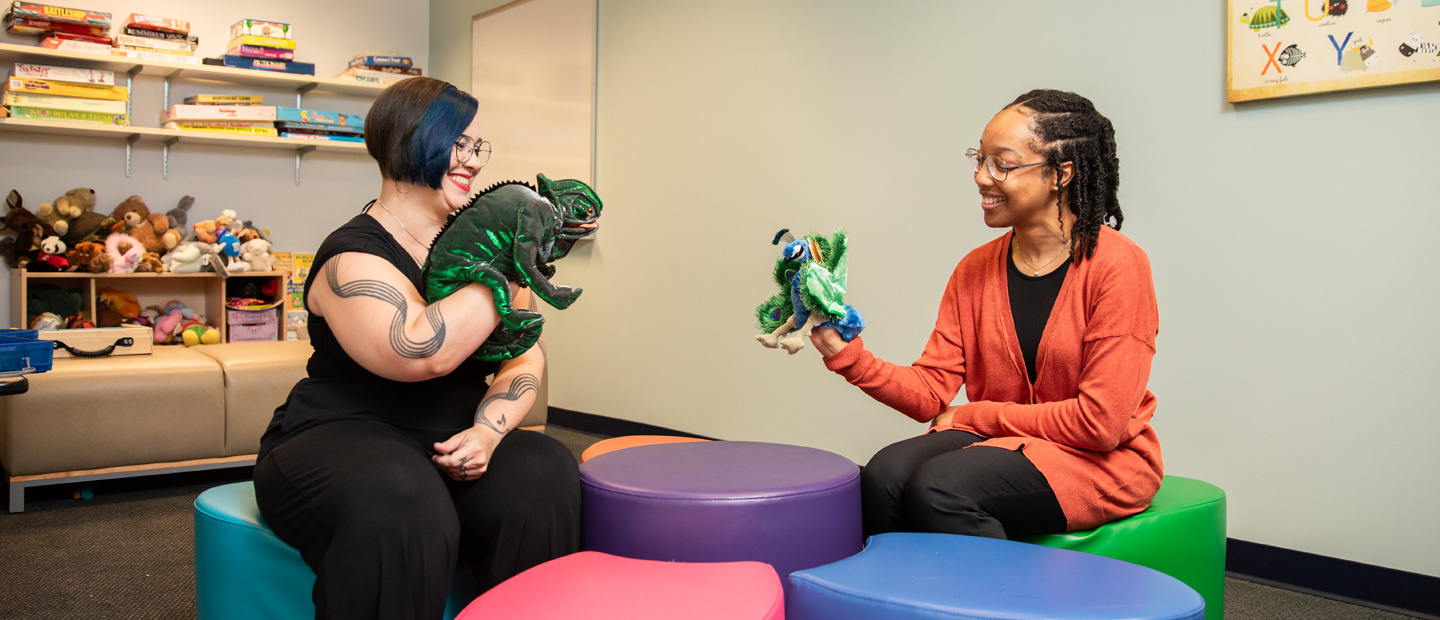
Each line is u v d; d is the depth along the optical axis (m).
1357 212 2.01
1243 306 2.19
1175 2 2.28
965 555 1.11
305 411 1.27
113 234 4.05
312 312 1.30
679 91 3.71
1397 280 1.96
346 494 1.07
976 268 1.58
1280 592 2.10
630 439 1.91
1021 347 1.47
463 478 1.21
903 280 2.93
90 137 4.26
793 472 1.40
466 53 4.93
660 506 1.28
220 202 4.61
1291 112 2.10
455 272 1.16
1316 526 2.09
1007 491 1.30
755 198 3.41
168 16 4.49
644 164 3.88
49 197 4.18
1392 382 1.97
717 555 1.27
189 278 4.45
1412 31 1.90
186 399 2.83
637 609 0.96
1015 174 1.39
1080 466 1.33
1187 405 2.30
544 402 3.35
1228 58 2.16
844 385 3.11
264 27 4.44
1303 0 2.05
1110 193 1.45
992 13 2.68
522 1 4.49
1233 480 2.22
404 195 1.32
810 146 3.21
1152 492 1.40
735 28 3.48
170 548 2.33
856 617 0.97
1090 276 1.38
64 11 4.00
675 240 3.74
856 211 3.06
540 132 4.42
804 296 1.47
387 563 1.04
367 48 5.07
